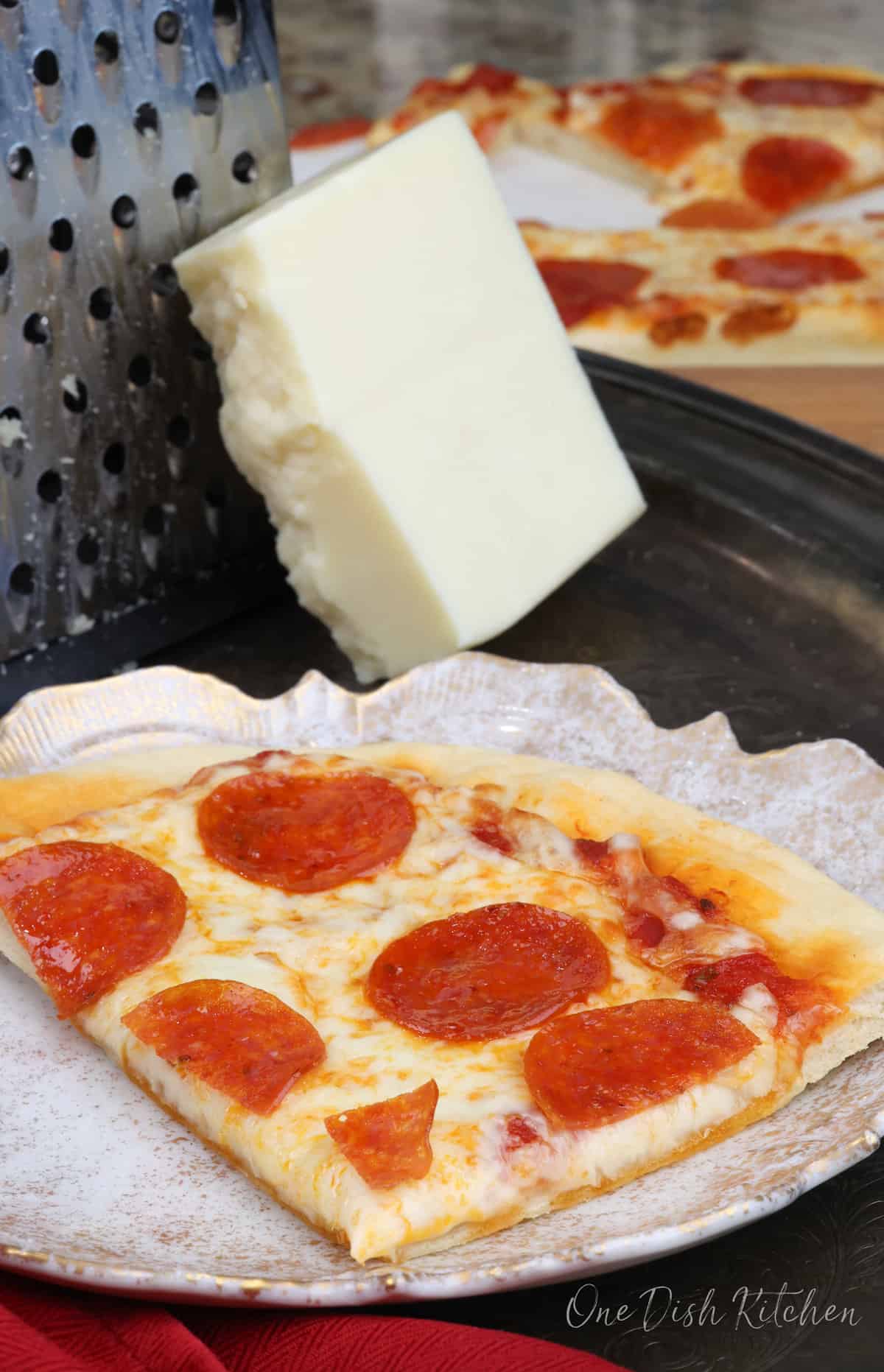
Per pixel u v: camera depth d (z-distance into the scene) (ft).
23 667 2.26
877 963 1.88
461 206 2.27
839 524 2.41
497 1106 1.78
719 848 2.00
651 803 2.05
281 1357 1.70
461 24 4.69
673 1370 1.73
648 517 2.47
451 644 2.26
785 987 1.86
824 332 3.11
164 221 2.23
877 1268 1.77
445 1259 1.73
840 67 4.18
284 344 2.18
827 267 3.33
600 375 2.65
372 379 2.22
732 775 2.10
